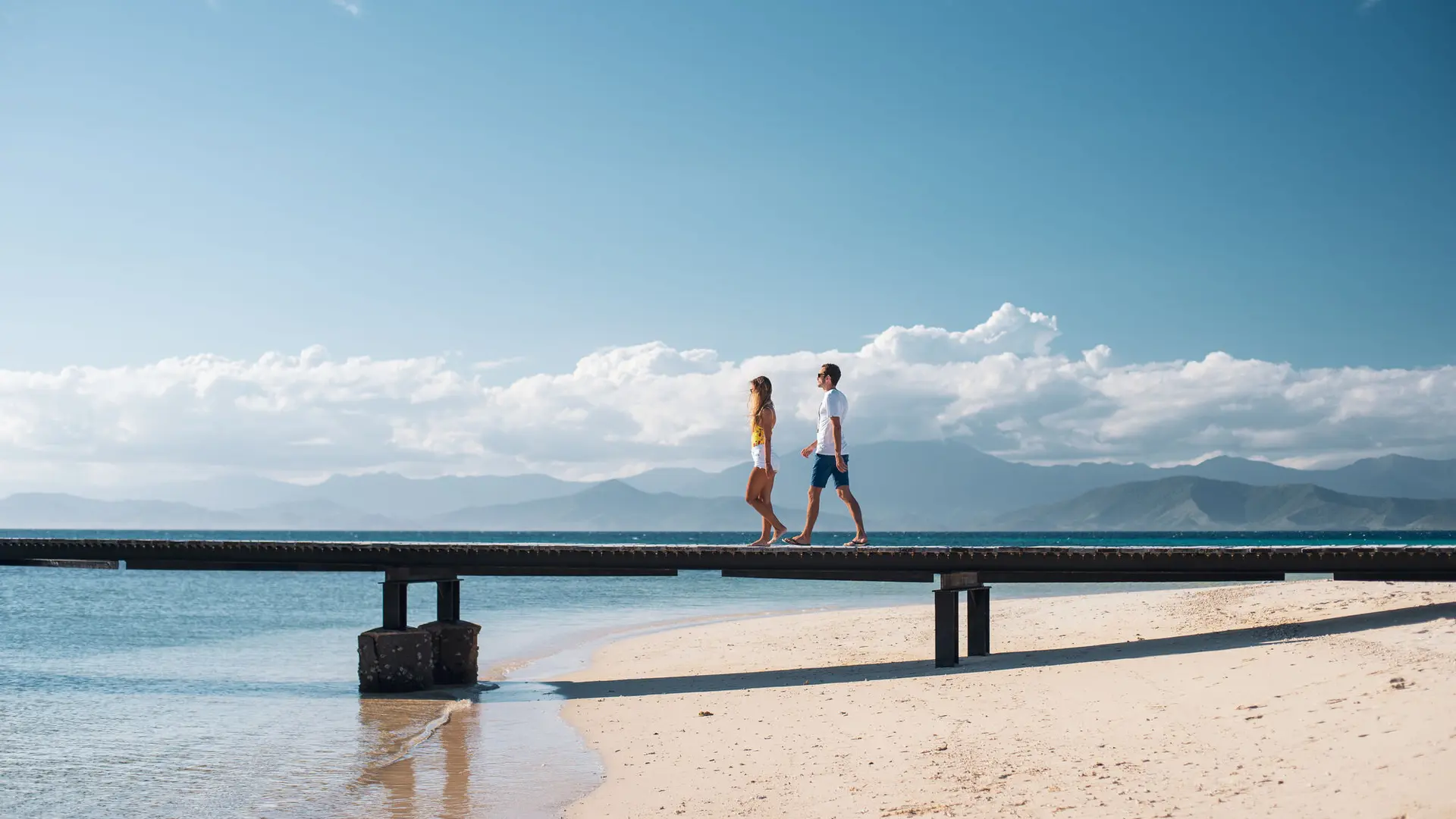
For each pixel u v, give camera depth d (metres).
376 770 11.15
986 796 7.82
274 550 18.19
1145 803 6.98
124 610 38.03
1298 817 6.12
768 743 11.15
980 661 15.51
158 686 18.31
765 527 16.12
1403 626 12.33
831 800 8.41
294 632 29.19
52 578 70.00
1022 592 41.19
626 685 17.08
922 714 11.68
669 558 16.22
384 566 17.55
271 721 14.45
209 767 11.56
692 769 10.27
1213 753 8.01
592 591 50.53
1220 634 14.91
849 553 15.52
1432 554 14.00
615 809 8.95
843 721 11.91
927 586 54.16
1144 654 13.85
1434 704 7.82
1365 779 6.51
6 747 12.80
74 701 16.47
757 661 19.02
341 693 17.16
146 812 9.70
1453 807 5.66
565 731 13.16
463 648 17.62
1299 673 10.37
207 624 31.80
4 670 20.86
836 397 15.46
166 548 18.50
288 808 9.66
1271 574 14.67
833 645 20.72
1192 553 14.80
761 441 15.79
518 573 17.31
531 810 9.23
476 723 14.00
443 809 9.40
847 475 15.48
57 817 9.60
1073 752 8.86
